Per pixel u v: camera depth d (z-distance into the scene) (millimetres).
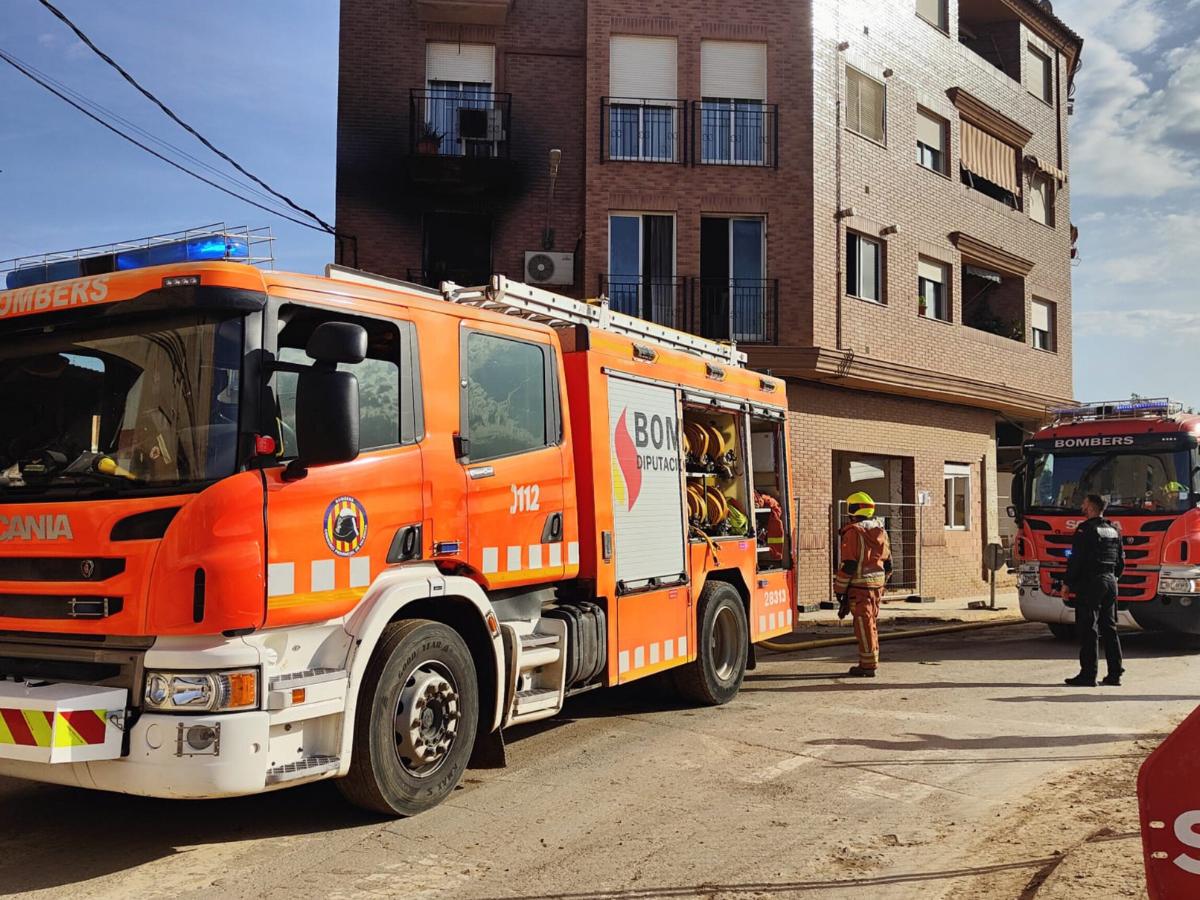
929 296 22438
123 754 4578
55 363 5113
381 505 5406
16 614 4902
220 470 4703
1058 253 27062
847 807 5879
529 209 19297
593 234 18609
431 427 5816
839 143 19859
